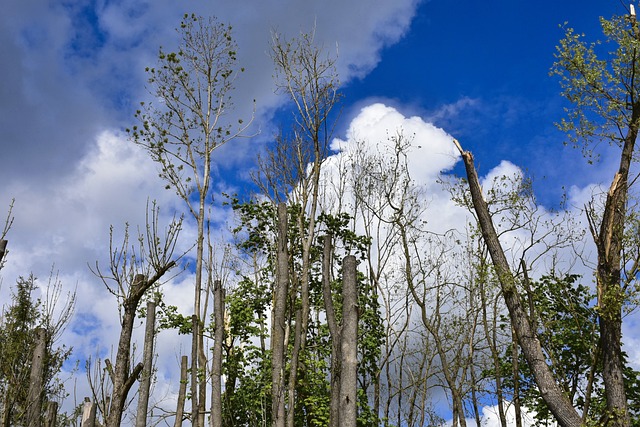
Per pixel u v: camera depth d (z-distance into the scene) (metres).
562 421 18.20
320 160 28.95
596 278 18.34
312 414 26.48
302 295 26.72
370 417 28.08
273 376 22.91
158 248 18.05
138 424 21.03
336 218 31.25
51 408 21.52
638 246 17.80
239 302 29.22
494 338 28.84
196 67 29.11
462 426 27.55
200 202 27.69
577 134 19.50
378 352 30.14
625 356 26.55
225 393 28.88
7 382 20.45
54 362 22.19
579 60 19.16
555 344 25.33
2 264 15.95
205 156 28.27
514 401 27.41
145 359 22.06
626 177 18.56
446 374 28.53
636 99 18.88
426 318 28.95
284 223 25.23
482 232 20.73
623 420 17.39
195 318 25.30
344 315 18.05
